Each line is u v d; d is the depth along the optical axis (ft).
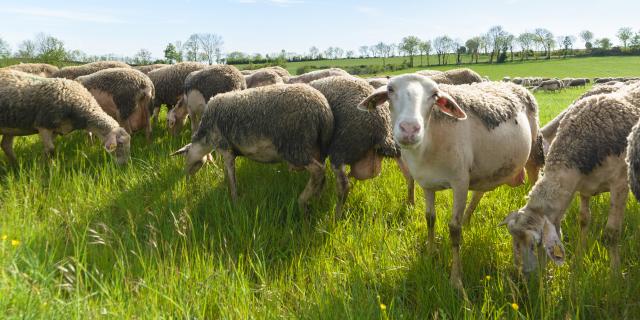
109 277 12.09
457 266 13.23
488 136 14.02
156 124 35.81
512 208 17.76
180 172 21.86
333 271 13.03
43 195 18.07
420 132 11.16
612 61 307.78
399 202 18.99
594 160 12.55
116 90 28.40
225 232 15.93
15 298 9.37
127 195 18.53
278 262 13.98
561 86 141.18
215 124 18.94
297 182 20.52
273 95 17.71
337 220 17.22
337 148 17.90
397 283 12.73
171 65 35.24
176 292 10.73
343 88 18.71
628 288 11.07
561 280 12.23
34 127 22.81
